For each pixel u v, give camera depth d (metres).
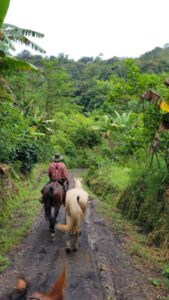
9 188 13.52
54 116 42.22
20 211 12.55
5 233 9.72
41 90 41.16
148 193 10.95
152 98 9.52
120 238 9.70
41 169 26.16
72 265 7.53
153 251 8.62
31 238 9.45
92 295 6.16
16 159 18.09
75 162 39.22
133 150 12.76
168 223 8.95
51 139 37.81
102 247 8.81
